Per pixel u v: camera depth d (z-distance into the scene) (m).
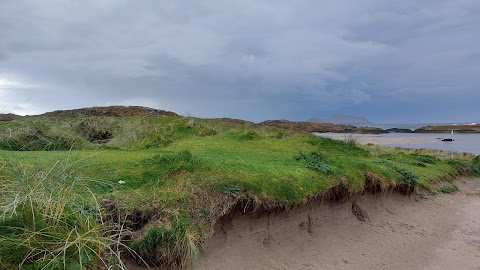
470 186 16.47
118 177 6.31
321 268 6.39
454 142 47.22
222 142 12.27
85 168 6.59
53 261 3.70
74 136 12.27
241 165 7.49
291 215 6.98
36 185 4.45
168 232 5.00
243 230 6.22
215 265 5.51
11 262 3.66
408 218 9.87
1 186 4.64
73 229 4.02
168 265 4.94
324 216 7.84
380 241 8.02
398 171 11.60
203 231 5.39
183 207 5.49
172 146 11.39
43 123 13.20
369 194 9.59
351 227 8.23
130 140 12.57
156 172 6.58
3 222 3.90
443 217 10.52
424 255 7.68
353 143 14.54
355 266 6.74
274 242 6.56
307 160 9.05
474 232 9.46
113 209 5.16
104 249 4.35
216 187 6.06
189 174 6.35
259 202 6.32
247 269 5.78
